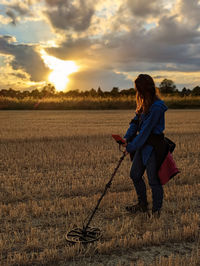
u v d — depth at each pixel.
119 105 35.72
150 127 3.77
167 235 3.38
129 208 4.13
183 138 10.90
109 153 8.17
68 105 35.12
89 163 7.11
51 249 3.07
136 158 4.05
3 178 5.77
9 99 35.50
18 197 4.67
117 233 3.41
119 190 5.14
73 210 4.12
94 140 10.41
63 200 4.41
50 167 6.71
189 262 2.79
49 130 13.09
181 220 3.78
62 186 5.30
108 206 4.30
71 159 7.41
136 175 4.06
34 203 4.37
